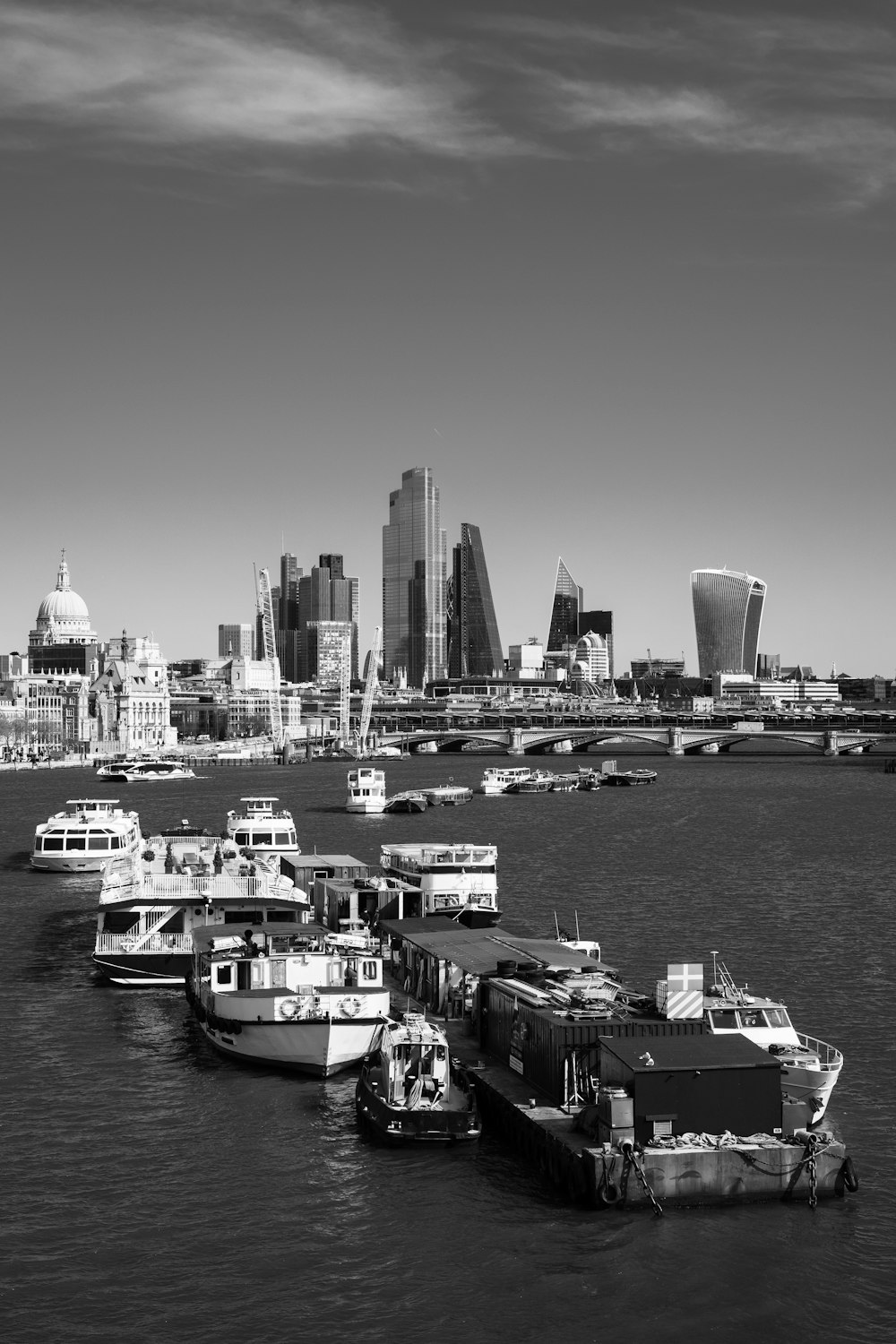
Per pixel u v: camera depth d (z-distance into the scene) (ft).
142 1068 299.99
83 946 441.27
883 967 398.42
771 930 461.78
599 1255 209.56
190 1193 232.73
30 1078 293.64
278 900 378.32
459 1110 252.21
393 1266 207.51
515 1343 187.93
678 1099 225.15
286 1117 268.21
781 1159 224.33
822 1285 201.67
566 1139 231.09
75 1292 200.34
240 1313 194.90
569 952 334.24
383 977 354.54
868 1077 290.56
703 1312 195.31
